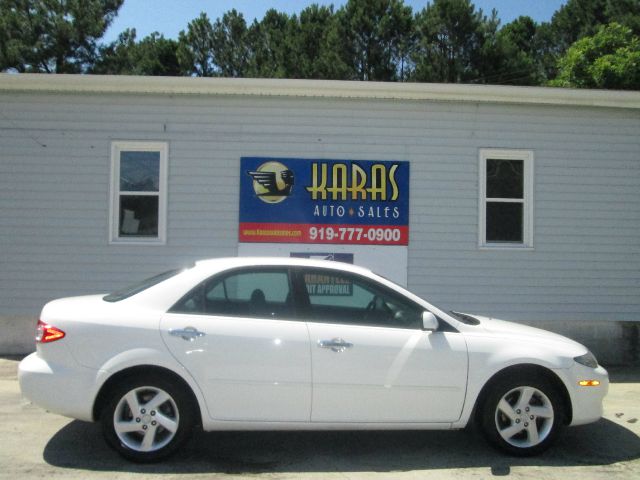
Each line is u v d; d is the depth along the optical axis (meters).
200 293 5.41
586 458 5.63
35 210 9.55
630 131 10.09
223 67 30.97
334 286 5.57
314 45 27.06
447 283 9.83
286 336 5.29
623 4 28.39
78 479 4.93
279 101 9.74
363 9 25.73
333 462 5.45
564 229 9.99
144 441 5.21
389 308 5.59
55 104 9.60
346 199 9.75
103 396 5.22
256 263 5.59
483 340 5.51
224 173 9.71
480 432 5.58
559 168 10.02
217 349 5.20
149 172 9.78
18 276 9.52
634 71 17.16
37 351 5.36
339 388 5.28
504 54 25.06
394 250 9.78
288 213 9.70
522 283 9.91
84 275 9.56
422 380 5.35
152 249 9.62
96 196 9.61
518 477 5.12
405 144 9.85
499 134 9.95
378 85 9.59
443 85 9.64
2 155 9.55
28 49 25.05
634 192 10.06
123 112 9.66
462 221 9.88
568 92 9.78
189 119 9.71
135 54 28.94
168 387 5.20
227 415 5.21
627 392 8.09
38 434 6.02
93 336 5.17
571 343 5.80
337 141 9.80
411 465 5.39
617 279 10.00
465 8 24.59
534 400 5.61
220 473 5.14
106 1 27.16
